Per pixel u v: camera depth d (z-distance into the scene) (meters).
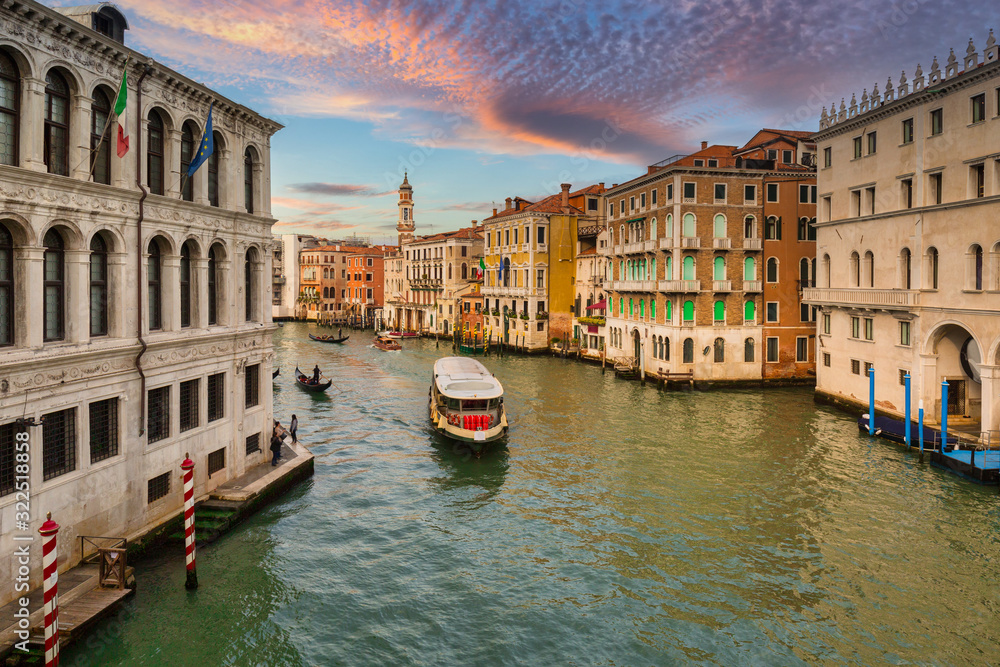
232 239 17.31
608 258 49.28
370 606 13.29
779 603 13.51
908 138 25.88
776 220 38.66
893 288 26.45
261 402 19.45
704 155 41.06
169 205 14.59
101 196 12.59
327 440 26.34
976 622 12.73
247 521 16.72
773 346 38.75
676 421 29.17
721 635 12.41
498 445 25.41
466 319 67.62
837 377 31.28
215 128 16.48
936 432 23.12
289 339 73.88
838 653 11.82
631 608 13.36
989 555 15.43
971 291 22.34
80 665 10.77
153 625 12.00
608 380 41.28
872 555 15.52
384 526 17.34
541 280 56.34
